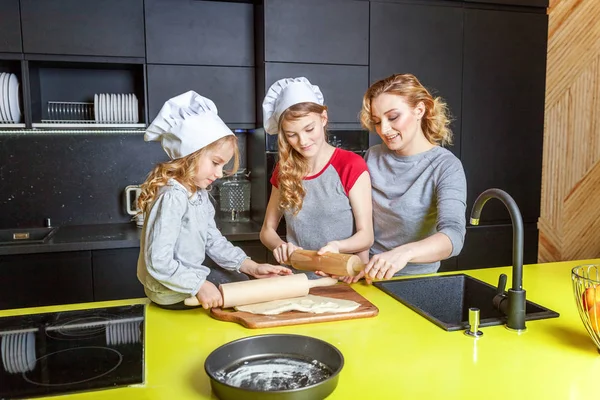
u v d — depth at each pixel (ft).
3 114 8.66
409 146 5.63
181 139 4.30
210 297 4.17
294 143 5.55
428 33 9.41
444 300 5.21
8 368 3.27
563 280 5.22
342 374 3.14
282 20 8.71
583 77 11.09
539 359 3.36
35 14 8.39
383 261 4.29
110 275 8.54
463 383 3.03
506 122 10.03
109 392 2.96
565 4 10.68
